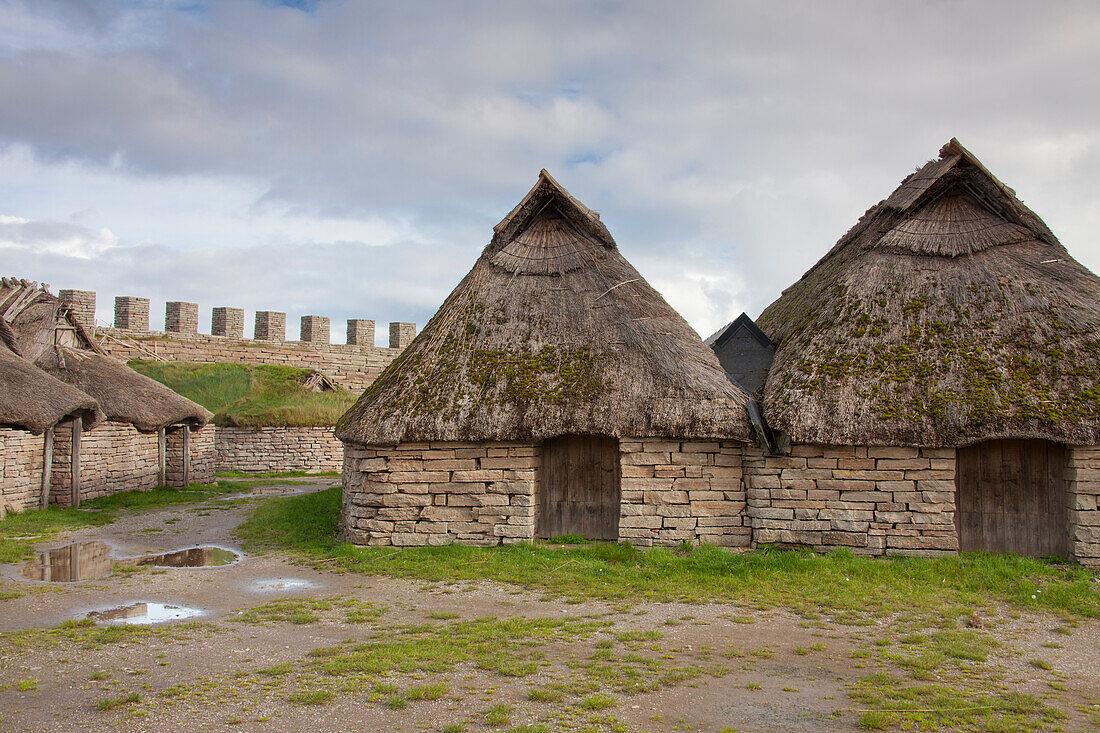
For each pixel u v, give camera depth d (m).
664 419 13.36
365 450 14.51
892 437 12.47
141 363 42.75
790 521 13.07
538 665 7.77
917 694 7.04
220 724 6.37
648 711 6.64
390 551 13.87
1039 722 6.45
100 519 19.22
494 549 13.66
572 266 16.31
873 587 10.99
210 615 9.98
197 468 29.94
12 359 19.34
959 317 13.80
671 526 13.47
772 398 13.62
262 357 47.12
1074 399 12.22
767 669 7.75
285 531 16.91
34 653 8.17
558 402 13.82
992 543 13.21
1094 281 14.09
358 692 7.04
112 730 6.25
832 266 18.52
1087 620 9.66
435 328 16.12
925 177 15.59
